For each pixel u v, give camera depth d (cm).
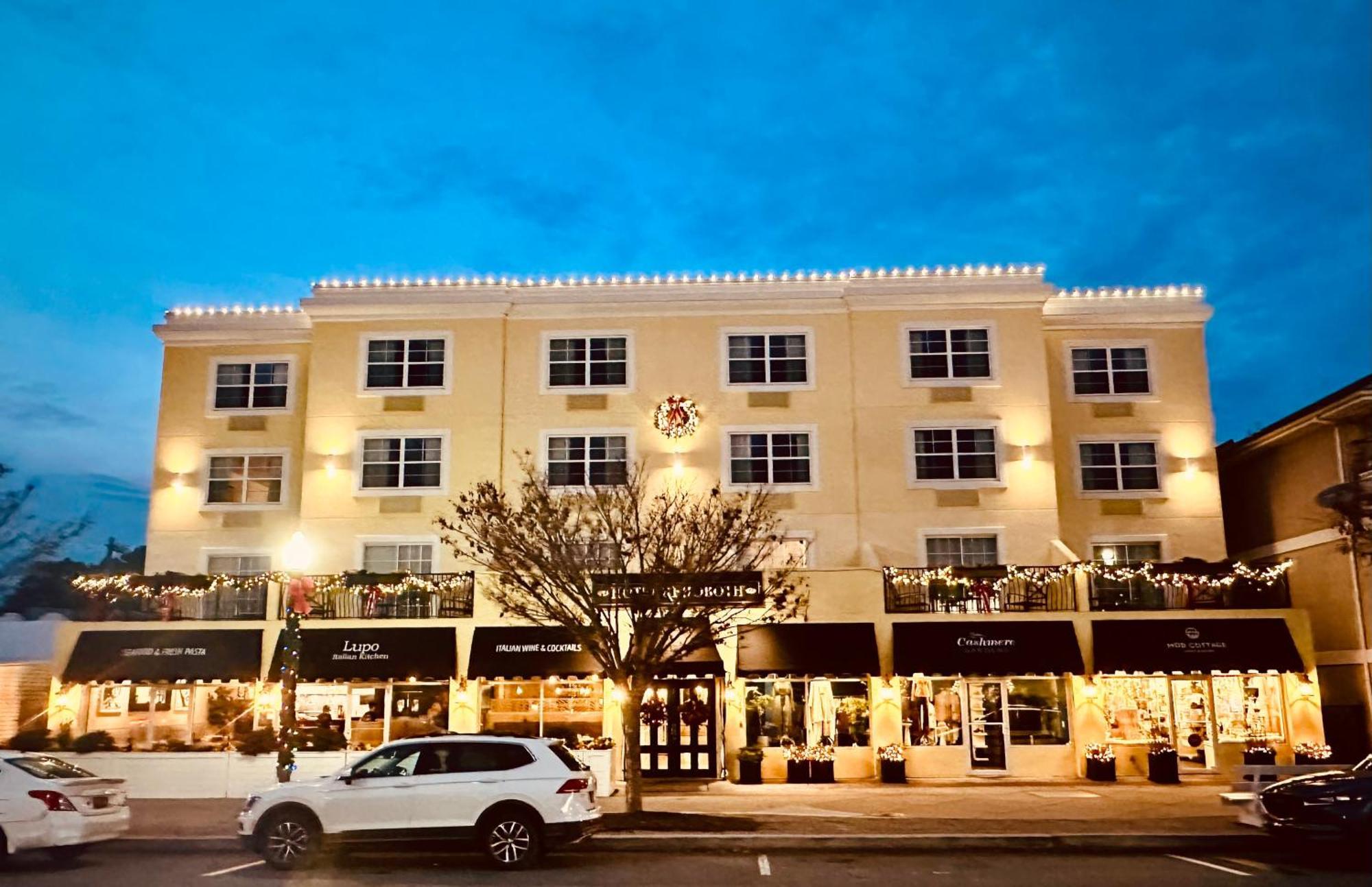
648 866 1500
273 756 2297
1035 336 2986
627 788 1864
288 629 1839
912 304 3003
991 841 1659
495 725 2609
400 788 1470
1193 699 2614
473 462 2950
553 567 1994
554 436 2966
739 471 2933
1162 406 3061
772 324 3012
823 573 2620
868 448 2933
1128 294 3109
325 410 2994
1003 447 2927
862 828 1736
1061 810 1966
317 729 2431
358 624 2620
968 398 2955
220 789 2283
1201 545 2983
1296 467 2853
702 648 2317
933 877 1412
